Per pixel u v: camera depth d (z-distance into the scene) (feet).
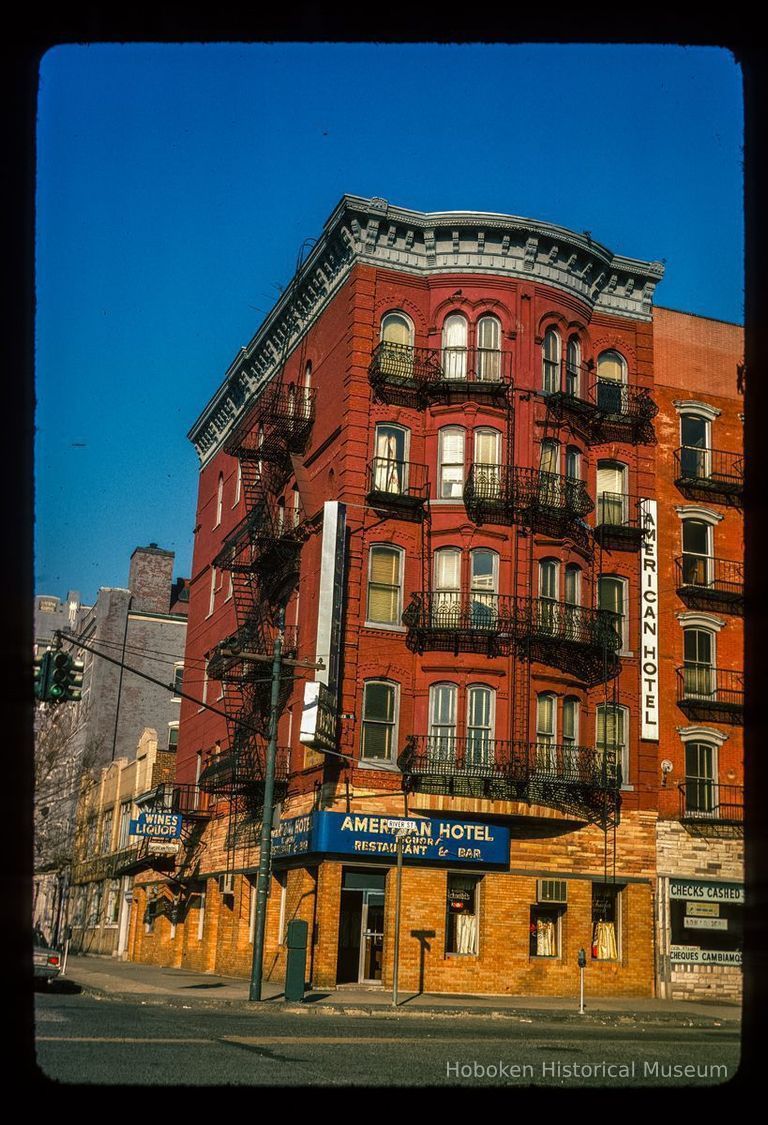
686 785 107.65
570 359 110.63
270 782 81.51
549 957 99.09
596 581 108.06
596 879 101.35
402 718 98.32
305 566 110.73
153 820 132.87
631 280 115.24
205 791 128.16
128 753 210.59
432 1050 44.52
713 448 116.57
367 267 106.32
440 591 99.14
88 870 196.34
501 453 103.96
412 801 95.91
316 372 114.42
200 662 150.10
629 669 107.76
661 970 102.12
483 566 101.60
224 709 133.90
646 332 115.55
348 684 97.35
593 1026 71.77
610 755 104.58
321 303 114.73
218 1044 42.50
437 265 107.34
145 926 156.35
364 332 104.99
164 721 214.28
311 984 93.15
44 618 288.71
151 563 225.56
